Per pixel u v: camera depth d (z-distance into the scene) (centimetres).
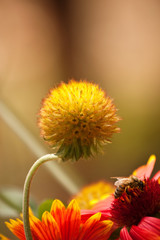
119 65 124
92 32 126
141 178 34
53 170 39
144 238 31
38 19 120
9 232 47
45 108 30
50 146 30
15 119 41
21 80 107
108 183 37
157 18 127
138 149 87
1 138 84
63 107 29
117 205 33
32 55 116
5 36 114
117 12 129
